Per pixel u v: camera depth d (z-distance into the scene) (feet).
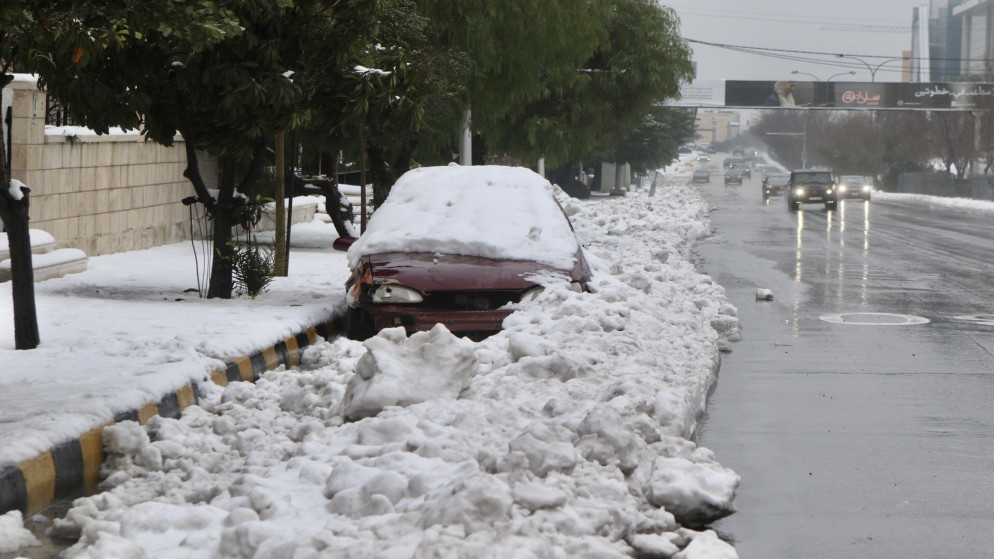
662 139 233.96
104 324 32.04
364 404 21.89
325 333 36.24
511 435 19.40
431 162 94.89
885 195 269.64
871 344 36.24
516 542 13.43
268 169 73.92
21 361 25.66
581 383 23.53
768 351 34.68
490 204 35.68
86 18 21.53
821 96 274.36
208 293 40.47
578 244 35.94
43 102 49.03
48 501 17.93
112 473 19.11
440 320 30.37
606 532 14.88
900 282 56.85
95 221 55.47
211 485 17.93
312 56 35.76
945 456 21.88
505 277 31.32
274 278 48.11
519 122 98.22
